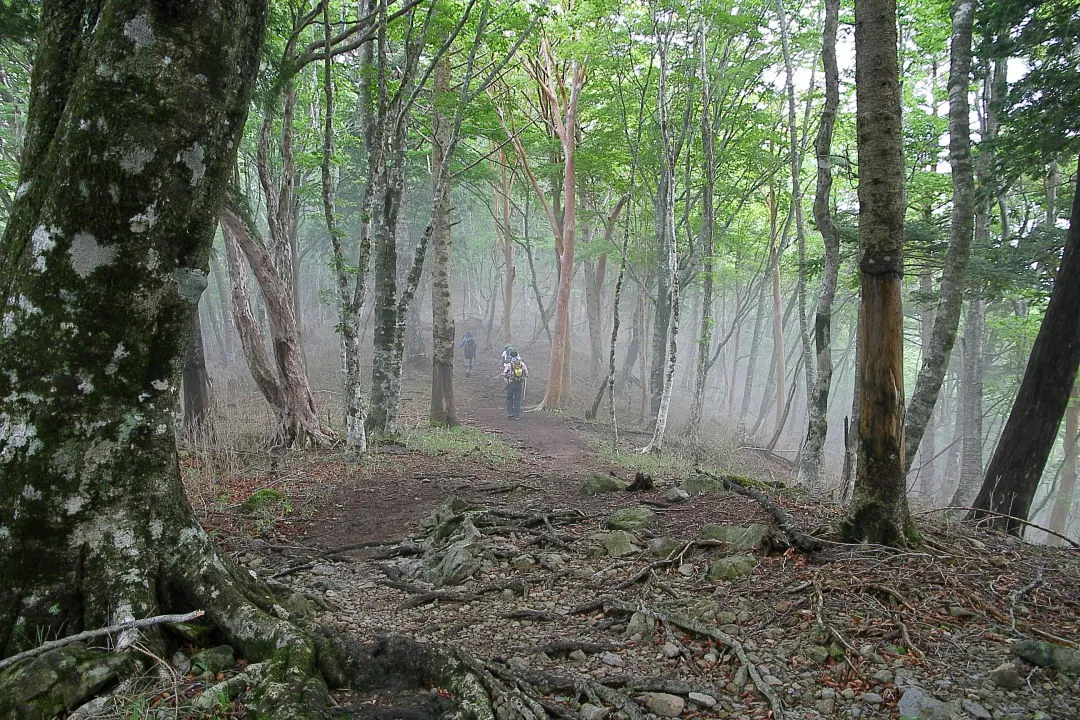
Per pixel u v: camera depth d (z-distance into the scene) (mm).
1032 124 9188
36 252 2969
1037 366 7363
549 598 4578
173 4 2963
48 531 3016
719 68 15961
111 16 2895
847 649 3238
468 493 8422
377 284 12375
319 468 9516
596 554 5422
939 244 11984
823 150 9352
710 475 8016
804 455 10023
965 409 16281
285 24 9336
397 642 3428
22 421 2992
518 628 4062
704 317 15750
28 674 2633
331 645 3340
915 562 4172
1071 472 19328
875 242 4484
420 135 18047
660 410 14117
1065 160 11039
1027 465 7340
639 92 17516
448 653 3287
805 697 2945
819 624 3486
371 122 10977
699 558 4918
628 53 15766
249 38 3439
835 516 5586
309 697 2783
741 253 23547
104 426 3131
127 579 3164
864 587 3904
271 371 10836
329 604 4426
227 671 3086
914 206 15789
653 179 19969
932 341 8266
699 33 14734
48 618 2980
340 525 7051
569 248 19891
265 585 3879
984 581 3951
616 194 23609
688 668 3355
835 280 9609
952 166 8188
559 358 20547
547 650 3613
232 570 3652
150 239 3074
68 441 3049
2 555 2953
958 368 25359
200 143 3135
